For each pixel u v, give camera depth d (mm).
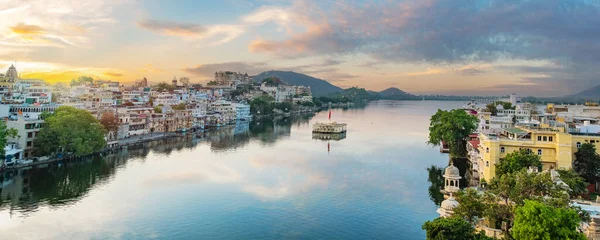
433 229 52938
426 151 184625
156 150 180000
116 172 130875
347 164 151625
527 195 60562
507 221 60156
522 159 89750
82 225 82812
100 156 159000
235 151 182625
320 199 103188
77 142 142000
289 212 92812
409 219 88312
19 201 96938
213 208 95125
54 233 78250
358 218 88938
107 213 90375
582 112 184375
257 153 177500
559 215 47594
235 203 99188
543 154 98875
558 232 46344
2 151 120625
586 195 87125
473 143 137250
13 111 161375
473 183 116500
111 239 76188
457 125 154250
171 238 77375
